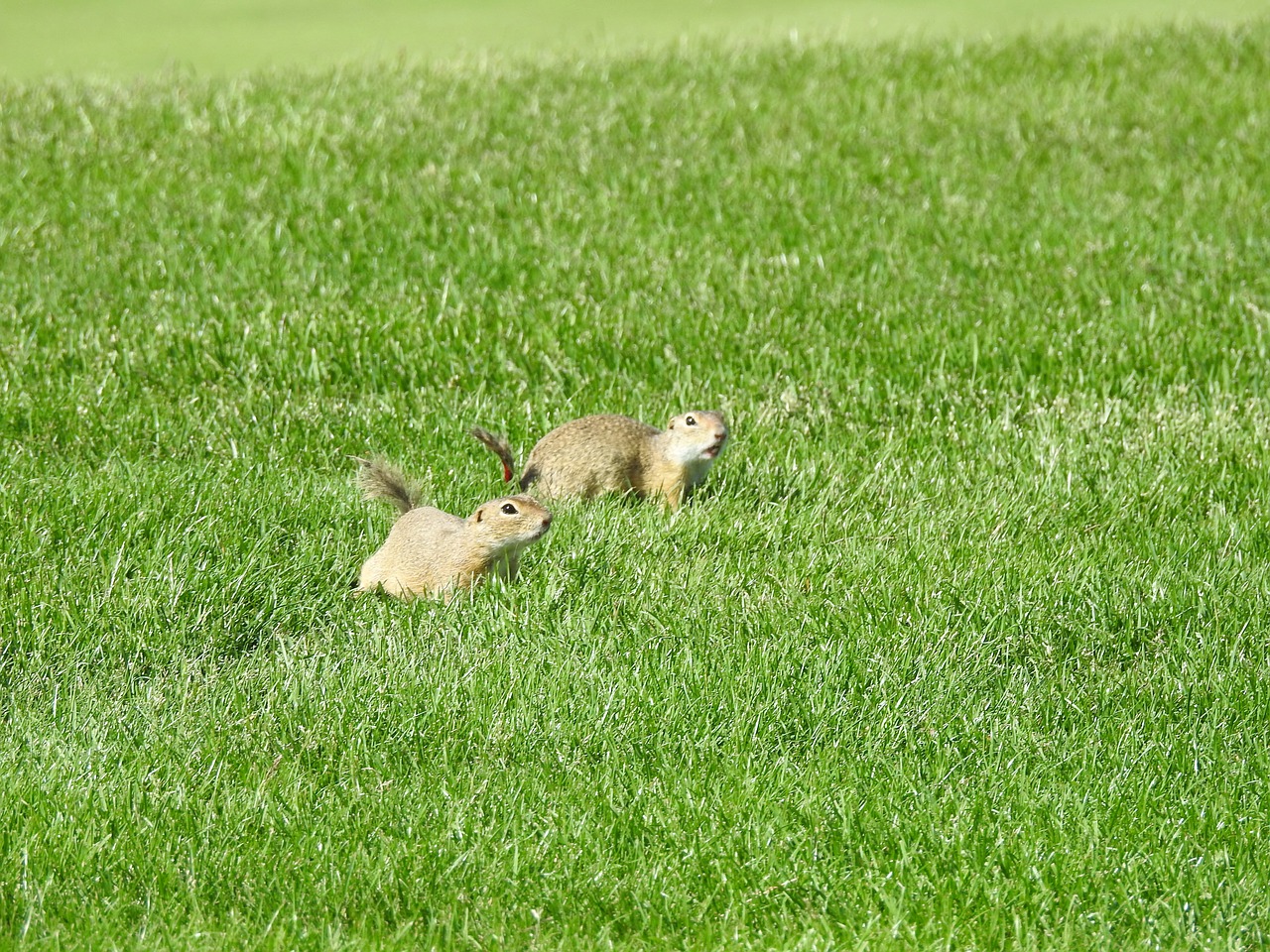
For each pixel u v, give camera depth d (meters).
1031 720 8.07
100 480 10.84
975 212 19.12
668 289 16.36
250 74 29.27
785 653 8.70
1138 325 15.03
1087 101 25.16
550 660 8.66
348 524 10.67
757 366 14.15
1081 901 6.55
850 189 20.41
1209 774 7.54
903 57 29.20
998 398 13.49
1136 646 9.16
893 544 10.51
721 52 30.69
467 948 6.24
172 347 14.31
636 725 7.98
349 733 7.93
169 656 8.77
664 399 13.49
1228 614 9.28
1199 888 6.57
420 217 18.81
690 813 7.20
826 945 6.18
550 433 11.96
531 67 29.27
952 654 8.75
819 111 24.83
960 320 15.23
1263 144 22.27
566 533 10.52
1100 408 13.28
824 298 15.97
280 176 20.81
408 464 11.99
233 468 11.49
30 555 9.60
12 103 24.86
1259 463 11.88
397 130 23.33
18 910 6.37
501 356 14.20
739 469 12.13
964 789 7.42
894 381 13.94
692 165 21.56
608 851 6.91
